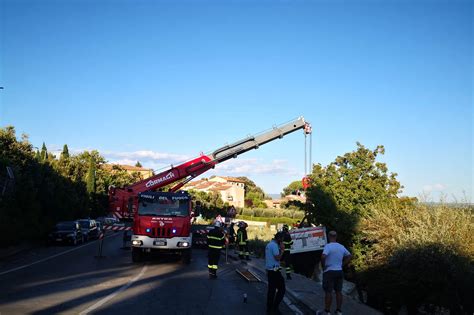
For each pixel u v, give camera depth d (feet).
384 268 51.13
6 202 93.20
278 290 31.91
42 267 54.60
